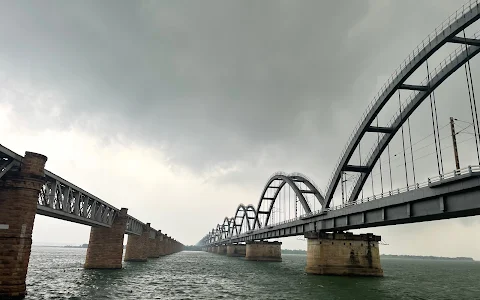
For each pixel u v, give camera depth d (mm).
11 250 22969
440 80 38438
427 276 73062
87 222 41500
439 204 27578
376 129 46656
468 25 32438
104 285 35969
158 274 52031
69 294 29328
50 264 69688
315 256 51031
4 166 23062
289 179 74812
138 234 79438
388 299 31812
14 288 22688
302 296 32531
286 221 69062
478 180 23672
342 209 44188
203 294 33156
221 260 115562
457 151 28094
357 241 51500
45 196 29406
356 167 50312
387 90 42688
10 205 23672
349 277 49125
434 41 35781
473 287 50688
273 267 80688
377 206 35594
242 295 32969
